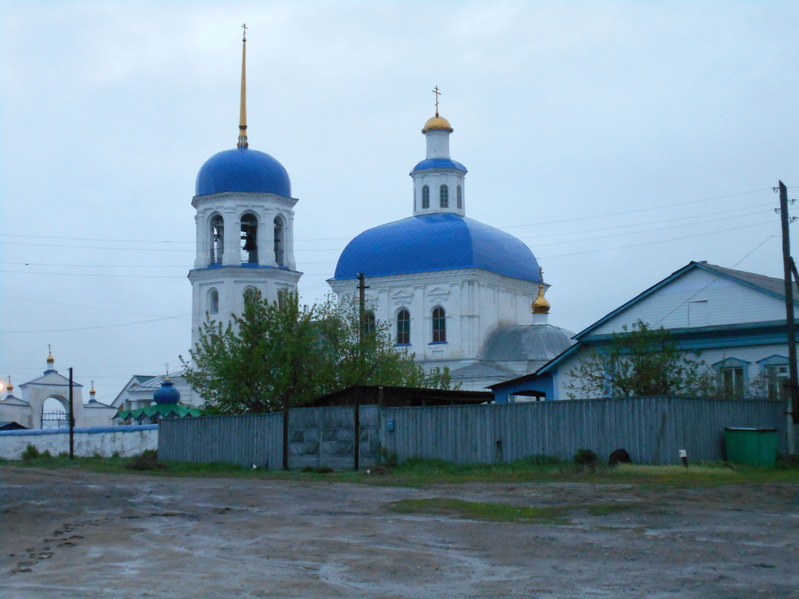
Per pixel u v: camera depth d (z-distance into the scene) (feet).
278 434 119.96
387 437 110.32
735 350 127.24
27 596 40.16
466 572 43.57
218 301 219.82
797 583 40.04
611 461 95.04
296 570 44.70
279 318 138.92
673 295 132.46
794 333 108.37
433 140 245.04
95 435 168.04
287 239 225.15
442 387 155.02
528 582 41.24
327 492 81.10
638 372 114.42
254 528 58.44
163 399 219.20
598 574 42.55
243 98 231.30
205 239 223.30
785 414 110.73
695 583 40.27
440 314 222.69
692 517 59.41
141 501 75.41
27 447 168.66
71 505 72.38
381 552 48.88
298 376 136.56
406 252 226.58
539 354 214.90
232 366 136.56
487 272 222.69
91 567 46.26
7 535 57.88
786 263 108.68
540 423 101.14
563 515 61.87
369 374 142.31
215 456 127.44
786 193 108.78
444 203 241.76
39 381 285.23
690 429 97.40
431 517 62.28
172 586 41.57
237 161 222.48
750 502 66.80
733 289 127.95
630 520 58.90
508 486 82.17
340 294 233.35
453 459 105.70
